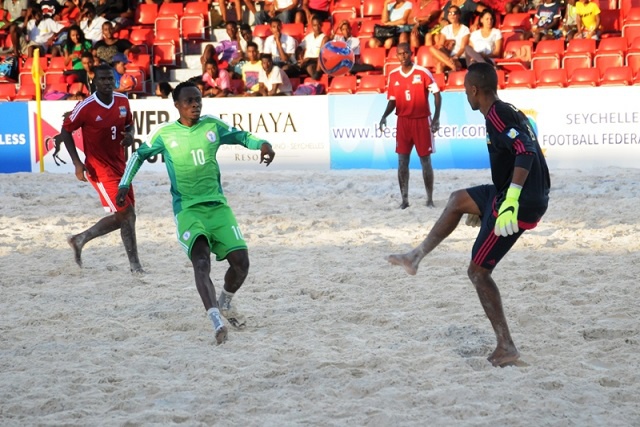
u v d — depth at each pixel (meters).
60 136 15.38
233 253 11.59
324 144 30.39
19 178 29.72
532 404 8.88
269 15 36.03
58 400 9.24
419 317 12.32
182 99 11.55
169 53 35.88
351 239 18.73
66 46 35.06
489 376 9.72
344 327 11.99
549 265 15.41
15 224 21.83
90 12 36.84
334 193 26.06
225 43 34.91
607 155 28.61
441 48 31.69
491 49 32.34
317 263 16.30
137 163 11.75
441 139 29.56
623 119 28.41
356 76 33.09
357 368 10.17
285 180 28.27
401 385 9.58
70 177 29.98
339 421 8.59
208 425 8.61
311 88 32.09
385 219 21.48
